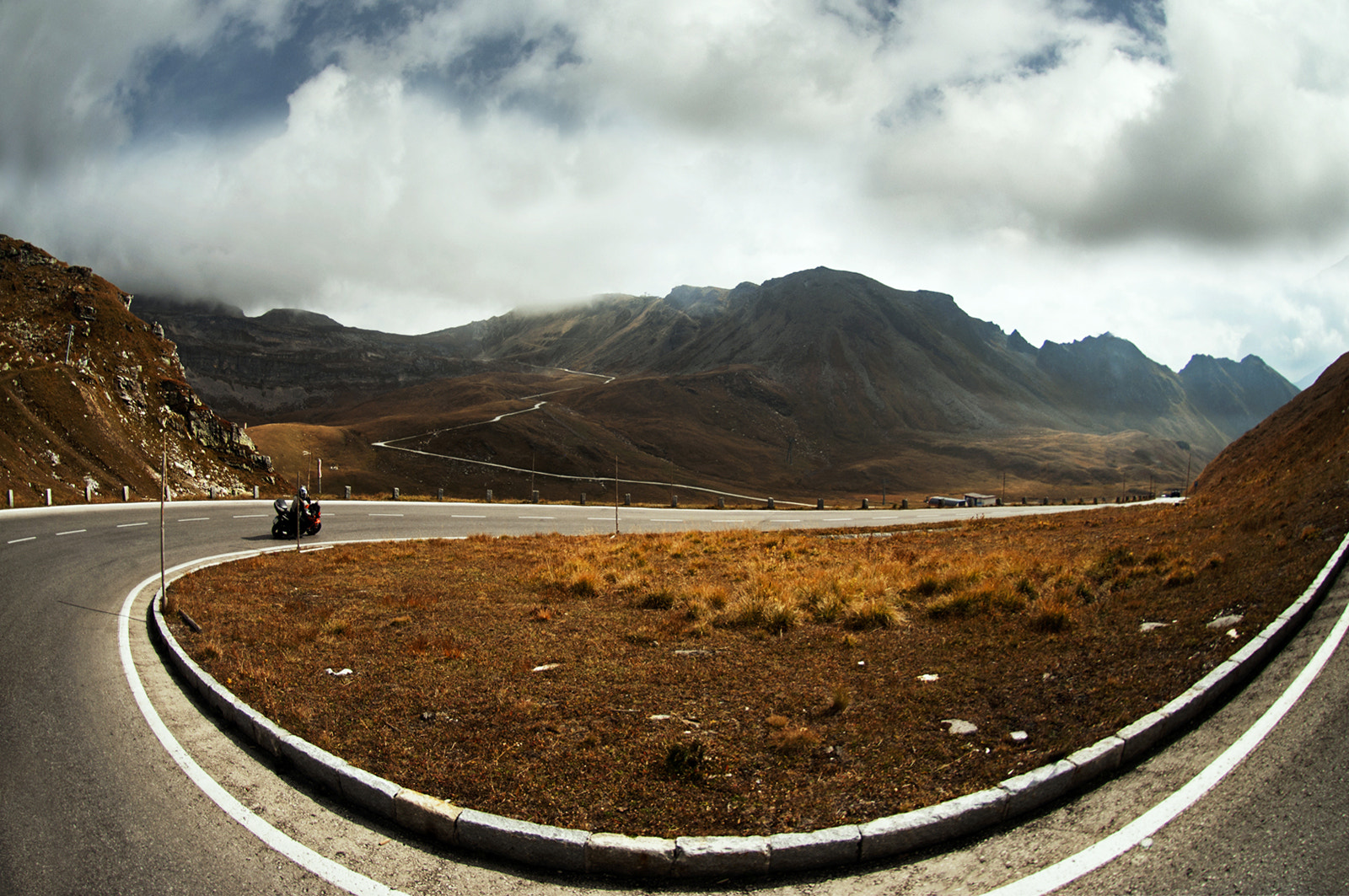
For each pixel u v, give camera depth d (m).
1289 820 4.03
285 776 5.37
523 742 5.67
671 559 17.53
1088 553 15.33
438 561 16.91
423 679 7.32
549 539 22.80
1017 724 5.71
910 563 15.77
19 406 67.25
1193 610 8.15
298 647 8.61
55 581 13.43
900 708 6.29
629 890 3.96
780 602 10.34
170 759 5.63
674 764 5.12
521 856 4.23
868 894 3.84
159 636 9.36
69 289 91.75
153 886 3.95
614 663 7.87
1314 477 15.55
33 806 4.84
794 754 5.39
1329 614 7.10
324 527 25.16
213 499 35.06
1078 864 3.91
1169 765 4.86
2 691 7.14
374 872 4.12
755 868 4.05
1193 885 3.61
